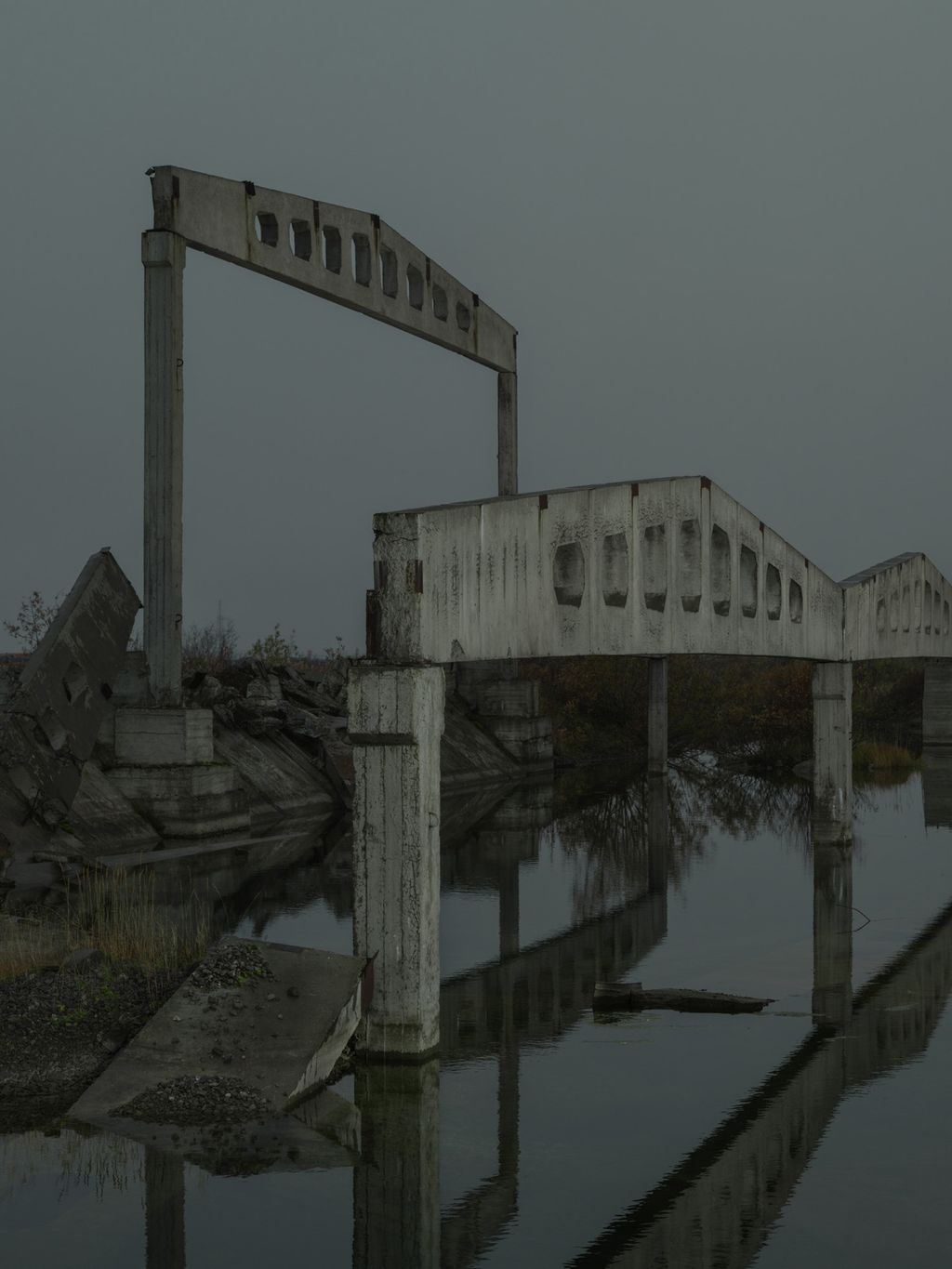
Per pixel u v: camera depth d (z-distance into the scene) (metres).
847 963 16.38
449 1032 13.29
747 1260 8.13
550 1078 11.77
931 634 32.03
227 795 27.66
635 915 19.58
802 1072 12.04
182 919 18.03
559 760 47.81
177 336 27.36
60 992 11.75
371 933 11.87
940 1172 9.66
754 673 56.28
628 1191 9.30
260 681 37.12
